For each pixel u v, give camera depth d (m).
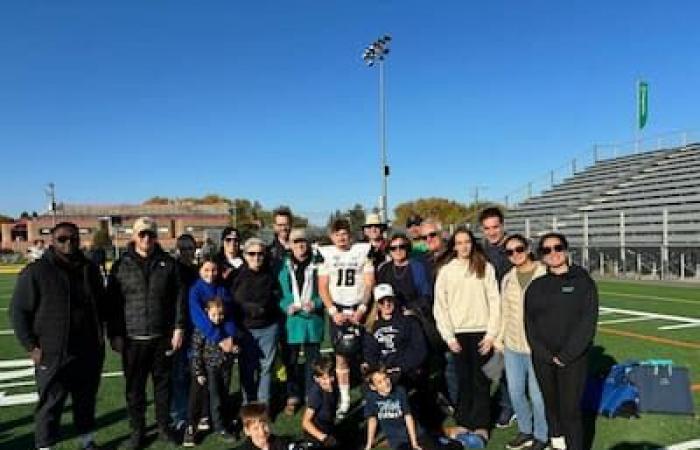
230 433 6.10
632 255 26.88
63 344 5.33
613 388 6.54
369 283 6.67
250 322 6.39
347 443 5.95
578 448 5.05
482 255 6.09
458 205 85.06
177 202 103.00
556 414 5.21
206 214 83.12
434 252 7.26
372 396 5.65
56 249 5.41
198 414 6.00
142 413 5.87
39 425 5.35
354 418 6.61
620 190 34.78
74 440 6.05
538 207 40.47
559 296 5.09
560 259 5.13
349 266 6.62
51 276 5.32
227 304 6.18
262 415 4.72
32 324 5.32
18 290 5.25
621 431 6.05
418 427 5.71
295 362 6.93
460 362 6.09
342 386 6.64
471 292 6.00
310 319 6.75
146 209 81.75
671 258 24.98
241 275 6.42
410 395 6.71
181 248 6.86
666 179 32.12
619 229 29.88
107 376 8.95
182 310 5.95
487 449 5.73
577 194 38.47
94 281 5.61
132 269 5.77
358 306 6.61
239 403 7.20
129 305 5.74
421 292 6.68
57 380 5.36
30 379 8.83
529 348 5.48
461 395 6.11
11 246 77.69
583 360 5.06
